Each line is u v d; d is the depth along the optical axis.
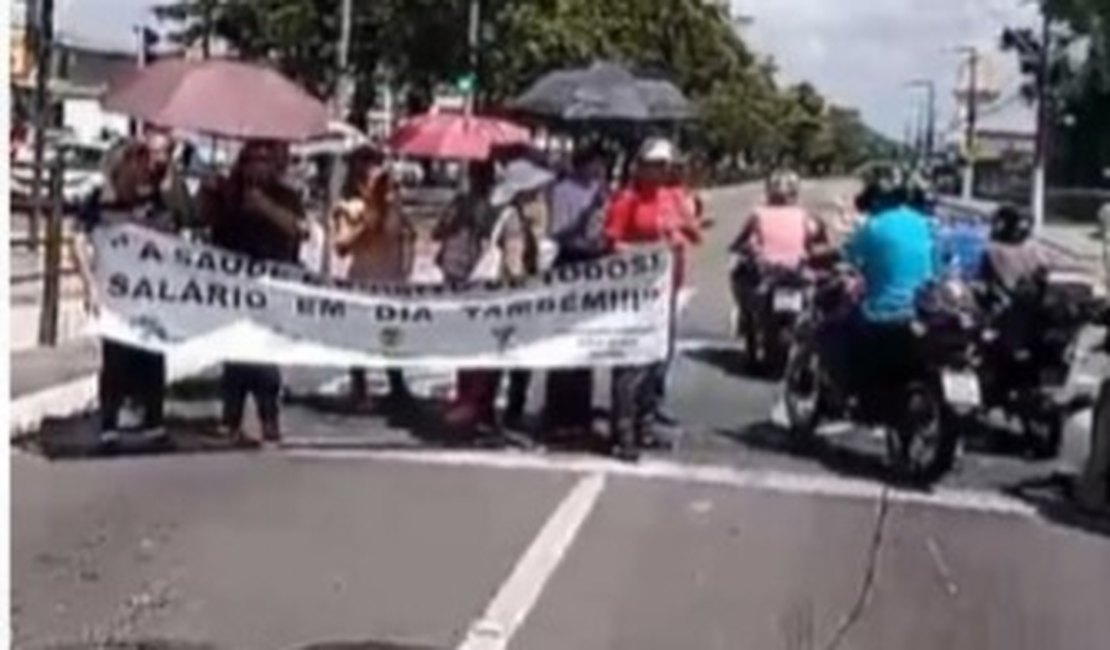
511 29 44.00
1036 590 8.93
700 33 68.69
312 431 12.88
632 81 14.84
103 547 8.82
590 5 49.75
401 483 11.06
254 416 13.27
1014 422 14.15
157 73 11.92
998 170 83.81
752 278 17.84
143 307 11.85
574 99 14.53
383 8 42.53
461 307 12.81
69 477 10.70
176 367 14.19
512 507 10.48
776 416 14.75
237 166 12.31
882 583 8.92
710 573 8.98
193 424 12.66
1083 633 8.03
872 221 12.20
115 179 13.37
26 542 8.81
